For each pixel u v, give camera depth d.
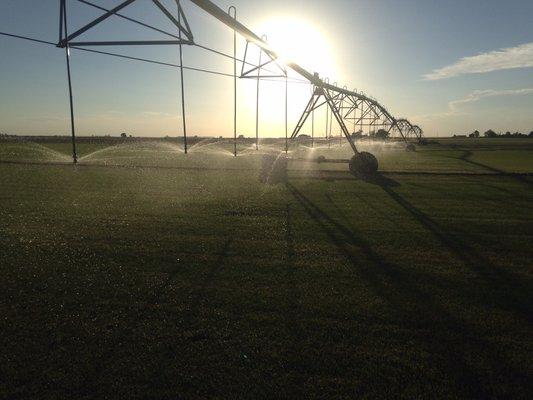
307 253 7.84
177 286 6.18
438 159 35.25
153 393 3.80
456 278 6.68
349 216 11.21
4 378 3.96
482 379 4.06
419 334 4.89
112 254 7.61
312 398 3.75
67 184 16.39
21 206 11.95
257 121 25.98
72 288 6.05
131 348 4.51
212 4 9.88
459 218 11.18
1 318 5.11
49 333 4.79
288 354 4.43
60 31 11.84
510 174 21.58
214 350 4.49
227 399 3.72
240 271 6.83
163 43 12.20
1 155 31.75
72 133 17.55
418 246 8.46
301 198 13.95
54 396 3.74
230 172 21.31
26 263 7.05
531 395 3.84
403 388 3.91
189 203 12.68
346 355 4.43
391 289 6.19
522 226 10.34
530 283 6.51
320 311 5.43
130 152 38.25
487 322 5.20
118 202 12.76
